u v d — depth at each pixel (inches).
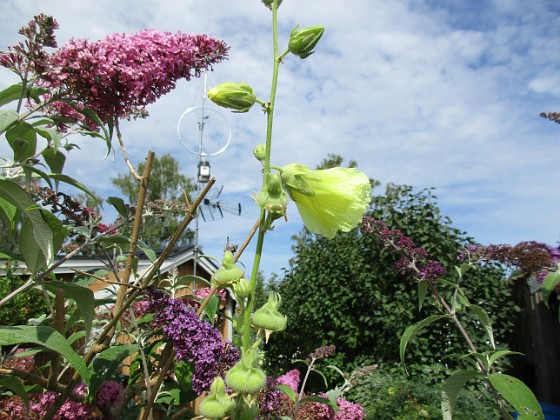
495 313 296.2
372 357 308.7
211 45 70.9
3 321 174.9
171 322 61.9
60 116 72.6
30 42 62.7
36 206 60.7
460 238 312.8
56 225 68.9
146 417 66.6
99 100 66.1
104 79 63.7
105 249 88.8
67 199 82.2
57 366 64.1
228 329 206.8
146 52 66.6
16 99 76.2
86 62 62.1
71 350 55.3
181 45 68.9
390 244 135.3
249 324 46.0
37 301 185.9
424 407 239.1
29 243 62.8
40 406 72.4
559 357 292.7
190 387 81.4
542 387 309.3
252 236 73.8
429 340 290.2
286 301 367.6
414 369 277.1
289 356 359.6
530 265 121.1
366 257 330.3
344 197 50.2
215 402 43.9
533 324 317.4
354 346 320.5
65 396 64.5
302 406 97.7
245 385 43.5
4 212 78.7
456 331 286.5
